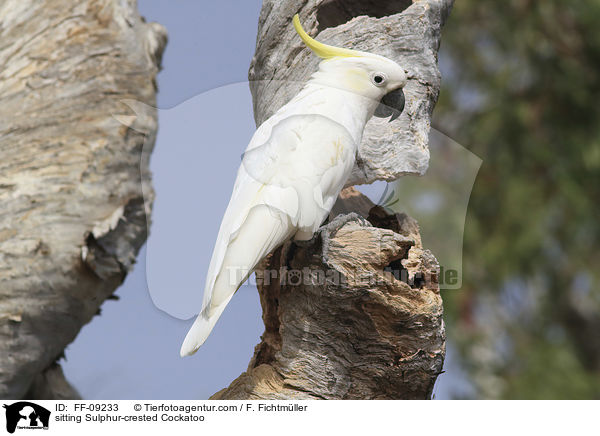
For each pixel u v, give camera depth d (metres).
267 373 6.24
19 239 5.00
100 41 5.32
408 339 6.14
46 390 5.49
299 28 6.85
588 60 14.67
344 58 6.82
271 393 6.05
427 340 6.17
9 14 5.38
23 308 5.02
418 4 7.38
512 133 14.24
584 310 15.29
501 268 13.77
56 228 5.02
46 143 5.16
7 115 5.19
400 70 6.82
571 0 14.50
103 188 5.12
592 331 15.43
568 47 14.68
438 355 6.29
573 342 15.27
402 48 7.20
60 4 5.39
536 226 13.87
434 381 6.41
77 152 5.14
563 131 14.54
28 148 5.14
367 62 6.76
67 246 5.01
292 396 6.05
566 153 14.40
